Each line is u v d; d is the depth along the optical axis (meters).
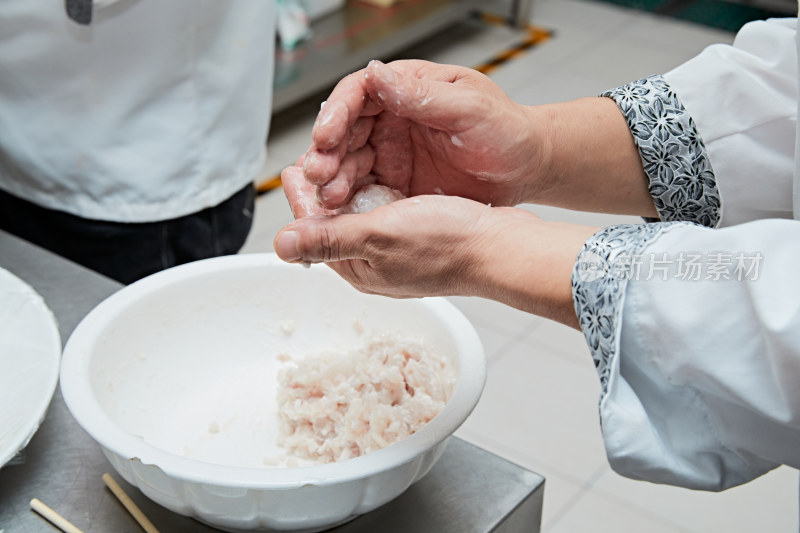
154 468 0.65
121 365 0.83
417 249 0.71
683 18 3.96
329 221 0.71
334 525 0.72
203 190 1.39
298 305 0.93
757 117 0.88
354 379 0.82
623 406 0.63
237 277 0.90
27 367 0.81
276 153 2.94
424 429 0.69
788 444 0.64
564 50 3.64
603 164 0.90
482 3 3.60
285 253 0.71
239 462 0.81
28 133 1.30
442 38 3.71
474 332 0.81
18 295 0.89
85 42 1.23
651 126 0.89
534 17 3.94
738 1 4.12
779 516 1.67
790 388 0.58
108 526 0.74
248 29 1.33
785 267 0.60
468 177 0.84
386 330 0.89
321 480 0.63
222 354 0.92
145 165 1.33
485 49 3.64
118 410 0.82
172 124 1.32
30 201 1.39
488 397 1.96
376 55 3.17
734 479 0.69
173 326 0.88
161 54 1.26
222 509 0.67
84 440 0.82
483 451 0.84
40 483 0.78
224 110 1.36
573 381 2.03
